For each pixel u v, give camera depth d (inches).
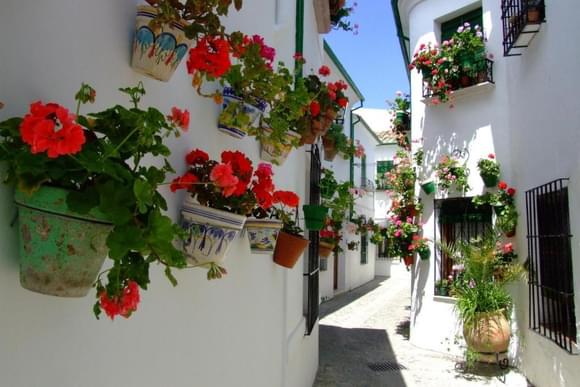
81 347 53.8
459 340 291.1
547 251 214.8
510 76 275.1
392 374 260.2
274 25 159.9
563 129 193.3
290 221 133.4
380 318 431.2
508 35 247.8
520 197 260.2
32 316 46.3
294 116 108.2
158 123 50.5
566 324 189.2
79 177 42.5
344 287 602.2
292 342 179.2
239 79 88.4
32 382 46.1
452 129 311.0
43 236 42.9
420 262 322.7
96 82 57.7
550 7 205.6
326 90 141.4
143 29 64.1
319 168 270.4
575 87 179.6
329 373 262.1
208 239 76.0
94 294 56.4
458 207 303.1
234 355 108.4
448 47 303.7
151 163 71.2
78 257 43.9
